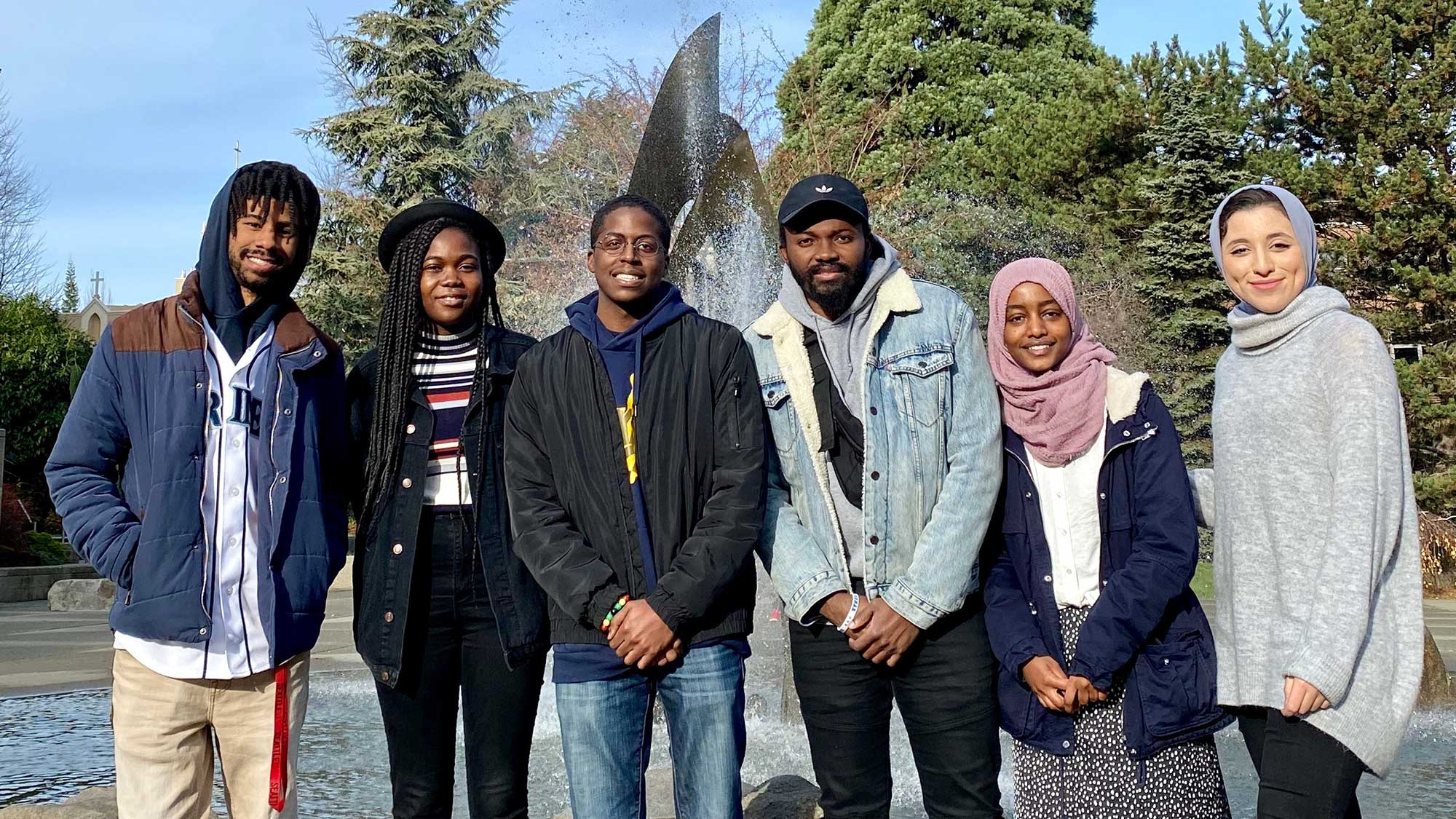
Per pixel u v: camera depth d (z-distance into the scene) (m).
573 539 2.63
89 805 3.85
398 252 2.91
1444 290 16.72
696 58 5.82
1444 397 17.45
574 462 2.67
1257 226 2.63
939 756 2.74
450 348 2.92
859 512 2.81
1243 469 2.61
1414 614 2.48
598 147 20.16
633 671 2.62
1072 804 2.70
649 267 2.73
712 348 2.72
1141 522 2.72
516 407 2.74
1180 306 18.84
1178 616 2.75
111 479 2.66
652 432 2.66
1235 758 5.45
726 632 2.60
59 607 15.17
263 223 2.66
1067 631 2.74
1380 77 18.03
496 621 2.72
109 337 2.67
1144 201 19.19
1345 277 18.06
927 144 25.20
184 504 2.57
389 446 2.77
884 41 26.31
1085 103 20.89
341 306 26.17
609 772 2.59
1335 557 2.39
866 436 2.78
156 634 2.53
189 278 2.71
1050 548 2.79
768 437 2.88
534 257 22.11
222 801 4.48
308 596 2.67
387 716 2.76
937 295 2.91
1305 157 19.59
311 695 7.36
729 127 5.97
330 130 27.28
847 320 2.89
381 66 27.66
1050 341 2.78
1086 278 18.59
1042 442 2.78
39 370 21.48
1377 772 2.41
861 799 2.76
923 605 2.64
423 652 2.74
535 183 22.77
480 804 2.71
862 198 2.84
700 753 2.59
